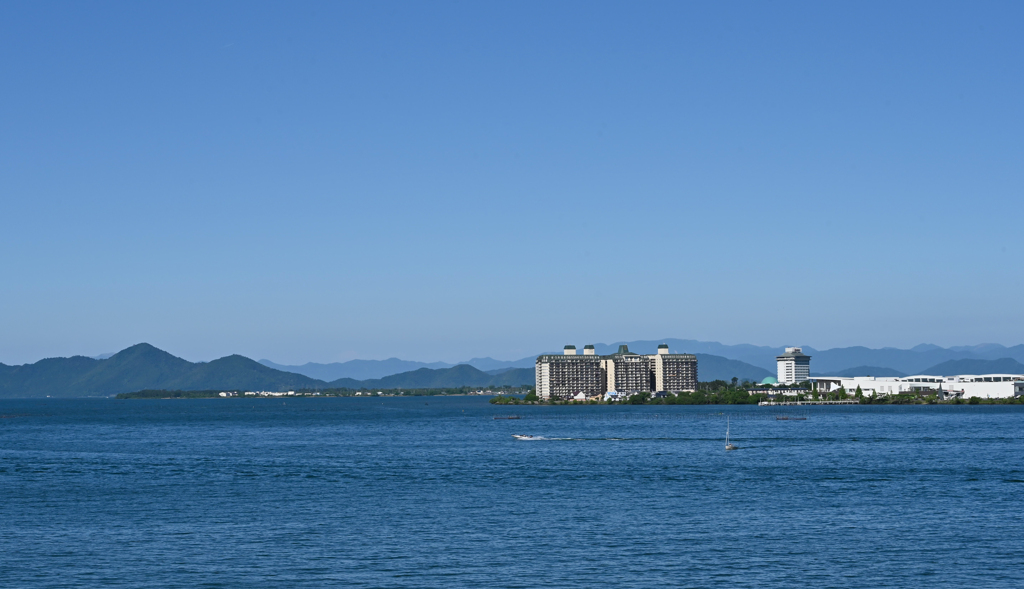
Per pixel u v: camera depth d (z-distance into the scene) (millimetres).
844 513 109188
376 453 198875
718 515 108000
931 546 89938
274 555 86562
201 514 110250
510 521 104312
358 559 84875
